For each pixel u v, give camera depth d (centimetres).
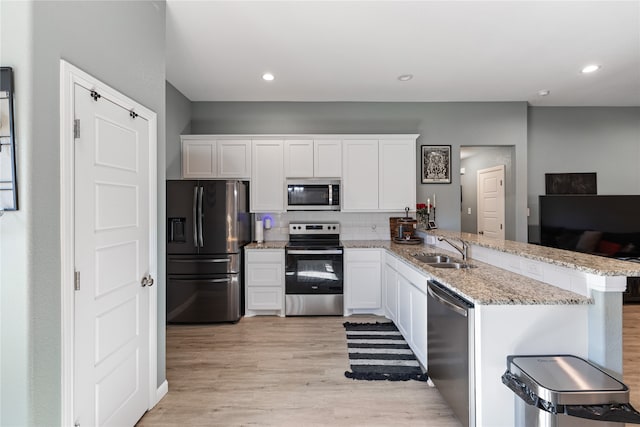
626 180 491
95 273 157
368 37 280
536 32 274
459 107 459
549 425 138
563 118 490
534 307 164
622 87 409
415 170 421
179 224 367
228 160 415
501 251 237
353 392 229
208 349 300
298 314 389
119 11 178
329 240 437
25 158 122
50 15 131
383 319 379
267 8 238
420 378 245
